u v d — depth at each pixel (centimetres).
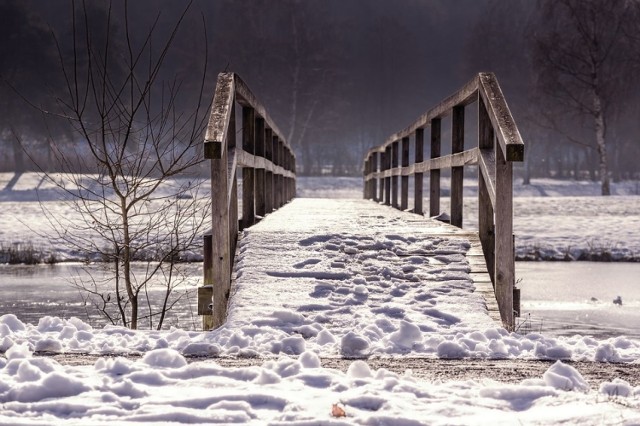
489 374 416
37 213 3011
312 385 363
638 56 4997
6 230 2505
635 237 2388
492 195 638
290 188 2014
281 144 1557
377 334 524
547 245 2256
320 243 707
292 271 637
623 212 3150
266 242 705
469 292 612
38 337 509
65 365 419
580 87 4969
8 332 523
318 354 480
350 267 652
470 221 2745
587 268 1866
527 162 6688
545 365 448
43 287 1459
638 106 6353
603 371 429
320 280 624
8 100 6325
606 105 4938
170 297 1310
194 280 1476
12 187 5262
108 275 1565
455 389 357
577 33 5119
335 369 411
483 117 699
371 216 1063
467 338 498
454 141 903
